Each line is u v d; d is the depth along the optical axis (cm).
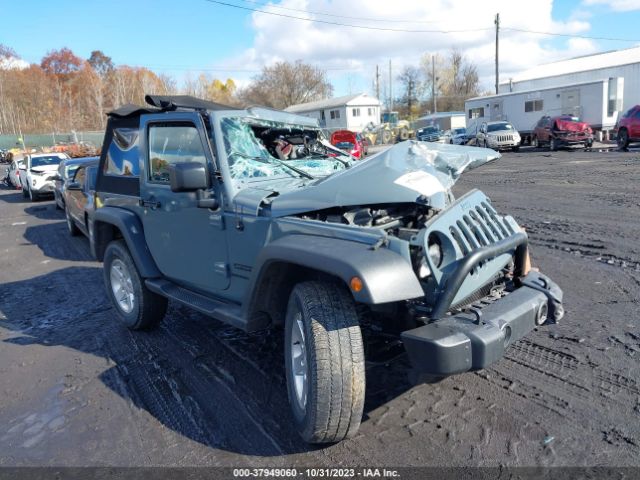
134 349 478
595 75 3359
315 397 287
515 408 337
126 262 500
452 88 8388
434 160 367
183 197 420
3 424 365
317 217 341
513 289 349
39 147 5359
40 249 996
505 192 1227
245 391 388
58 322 573
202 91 8100
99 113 7838
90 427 353
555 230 809
